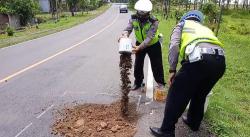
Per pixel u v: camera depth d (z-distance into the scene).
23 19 42.44
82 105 5.55
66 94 6.29
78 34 20.14
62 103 5.72
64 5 73.50
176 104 3.92
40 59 10.45
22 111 5.35
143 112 5.18
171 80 4.05
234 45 16.27
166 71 7.84
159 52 6.05
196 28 3.93
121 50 4.82
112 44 14.42
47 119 4.96
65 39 17.00
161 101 5.72
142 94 6.12
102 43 14.87
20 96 6.21
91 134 4.36
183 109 3.99
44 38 17.84
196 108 4.32
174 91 3.91
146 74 7.88
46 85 7.02
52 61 10.02
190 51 3.71
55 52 12.03
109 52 11.91
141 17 5.72
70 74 8.11
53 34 20.44
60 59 10.39
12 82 7.36
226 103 5.86
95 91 6.48
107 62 9.79
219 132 4.43
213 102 5.63
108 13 59.97
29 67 9.08
